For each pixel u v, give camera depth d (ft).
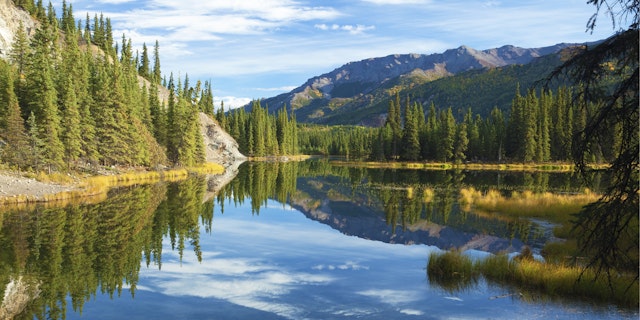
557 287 51.44
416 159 378.53
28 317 44.55
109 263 66.74
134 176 211.20
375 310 46.60
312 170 320.09
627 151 26.14
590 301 47.70
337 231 98.73
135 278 58.95
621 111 25.89
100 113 214.07
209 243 83.15
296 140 632.38
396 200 150.92
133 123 234.79
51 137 163.53
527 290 52.24
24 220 100.17
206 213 121.80
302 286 55.67
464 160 370.32
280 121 585.63
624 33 25.32
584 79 27.07
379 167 350.23
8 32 356.38
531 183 199.93
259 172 297.94
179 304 48.52
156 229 95.14
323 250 78.54
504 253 74.23
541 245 80.28
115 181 195.72
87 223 98.78
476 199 140.05
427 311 46.09
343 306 47.98
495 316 44.19
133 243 81.05
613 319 42.65
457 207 131.85
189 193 165.37
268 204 146.20
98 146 211.82
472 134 371.35
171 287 55.01
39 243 79.20
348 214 124.36
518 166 325.83
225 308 47.32
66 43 367.86
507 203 127.34
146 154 244.22
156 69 510.17
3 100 174.70
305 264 67.56
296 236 92.32
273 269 64.39
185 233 92.22
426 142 385.50
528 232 92.84
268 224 107.65
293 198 163.84
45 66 184.14
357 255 74.28
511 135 357.41
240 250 77.46
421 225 105.09
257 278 59.47
